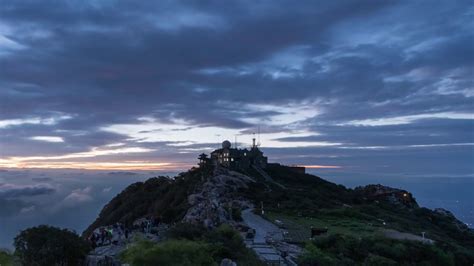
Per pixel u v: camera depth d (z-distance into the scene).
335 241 68.25
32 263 48.12
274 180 163.00
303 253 57.09
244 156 178.88
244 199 120.81
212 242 47.59
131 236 64.38
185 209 107.25
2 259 48.09
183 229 53.69
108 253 51.69
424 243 73.75
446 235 122.00
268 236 72.62
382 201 161.12
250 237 70.31
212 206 86.38
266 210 108.69
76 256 50.28
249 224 85.75
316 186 163.88
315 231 78.00
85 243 52.50
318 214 107.12
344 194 157.75
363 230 87.69
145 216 122.62
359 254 64.75
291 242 69.94
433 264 67.25
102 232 72.25
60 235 50.84
